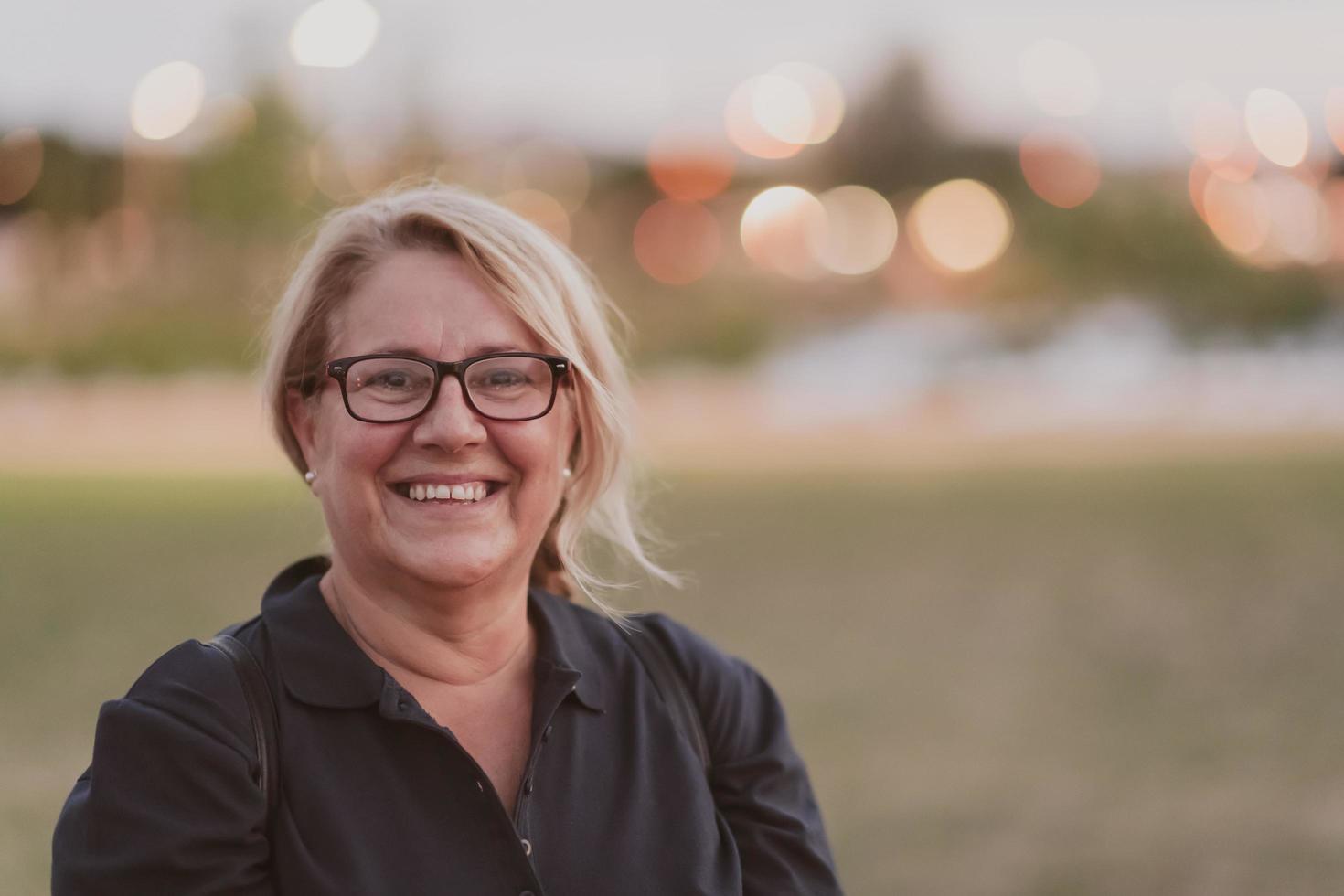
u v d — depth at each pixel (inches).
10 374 740.0
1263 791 193.9
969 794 191.3
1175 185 1085.1
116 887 61.2
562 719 71.0
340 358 69.4
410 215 70.7
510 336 70.2
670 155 1049.5
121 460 561.3
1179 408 822.5
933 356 941.8
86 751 195.2
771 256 1047.6
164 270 823.1
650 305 1000.9
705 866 68.9
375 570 69.9
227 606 293.9
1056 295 1045.8
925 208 1072.8
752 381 898.1
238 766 63.4
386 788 65.5
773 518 445.1
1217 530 422.9
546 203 998.4
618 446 76.7
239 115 843.4
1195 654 274.4
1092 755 210.4
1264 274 1035.3
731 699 77.1
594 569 91.1
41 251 811.4
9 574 323.9
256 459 568.7
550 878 66.3
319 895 62.7
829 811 184.5
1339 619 304.0
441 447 67.7
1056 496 504.4
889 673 258.4
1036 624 299.3
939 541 404.2
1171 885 158.2
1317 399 837.2
